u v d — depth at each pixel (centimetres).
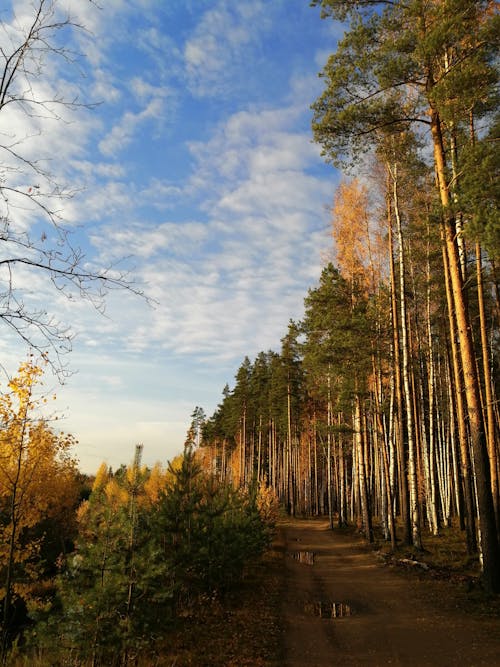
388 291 2364
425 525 2725
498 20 1069
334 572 1738
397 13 1262
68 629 680
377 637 930
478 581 1246
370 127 1398
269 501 2702
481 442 1215
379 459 3625
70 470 1483
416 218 2111
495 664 749
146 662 775
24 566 1249
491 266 1716
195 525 1184
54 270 374
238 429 6400
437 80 1238
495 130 1239
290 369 4931
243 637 945
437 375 3128
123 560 733
